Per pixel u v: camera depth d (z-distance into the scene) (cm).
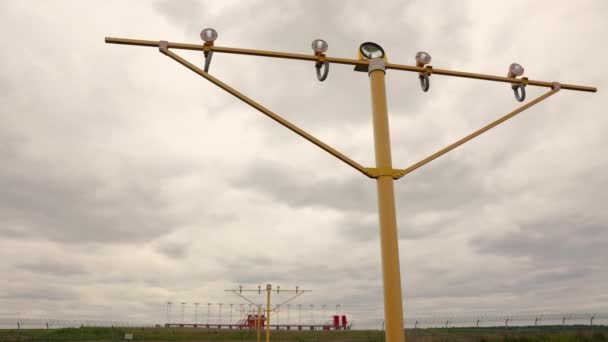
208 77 620
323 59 654
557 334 4750
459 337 5069
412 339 5053
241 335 6694
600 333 4731
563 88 772
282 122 611
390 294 543
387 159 605
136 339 6069
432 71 696
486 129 702
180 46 629
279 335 6662
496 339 4734
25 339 5700
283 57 655
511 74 758
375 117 627
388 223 574
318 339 6088
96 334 6619
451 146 665
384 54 686
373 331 7275
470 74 727
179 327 10494
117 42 615
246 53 645
